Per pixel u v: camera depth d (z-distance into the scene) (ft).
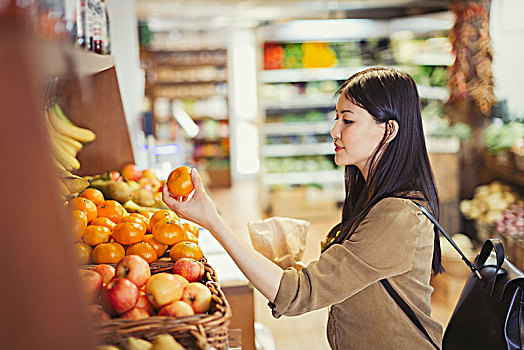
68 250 1.98
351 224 5.27
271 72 26.96
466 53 14.61
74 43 3.62
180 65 33.32
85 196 5.98
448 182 16.87
